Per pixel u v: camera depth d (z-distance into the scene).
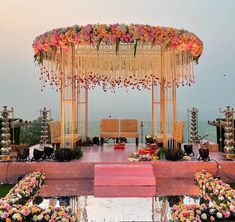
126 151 9.60
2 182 7.60
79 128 11.24
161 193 6.36
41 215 4.06
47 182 7.33
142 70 9.99
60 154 7.82
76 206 5.49
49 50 8.23
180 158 7.91
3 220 3.96
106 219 4.80
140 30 7.65
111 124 11.41
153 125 11.49
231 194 5.43
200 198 5.91
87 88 10.77
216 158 8.22
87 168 7.70
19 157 7.96
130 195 6.23
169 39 7.83
